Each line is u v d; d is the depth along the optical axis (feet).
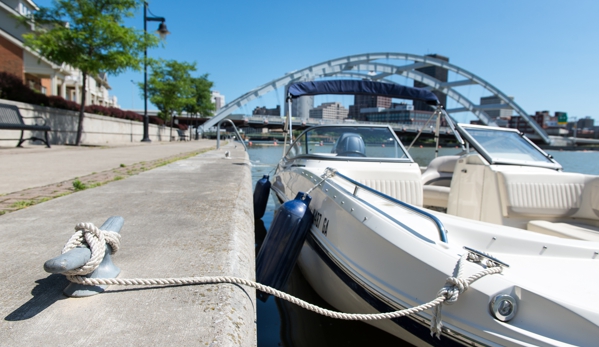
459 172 12.71
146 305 4.92
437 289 6.28
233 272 6.08
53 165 22.48
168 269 6.07
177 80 109.81
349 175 12.60
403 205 7.58
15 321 4.42
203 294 5.28
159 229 8.53
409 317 6.68
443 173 18.45
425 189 15.31
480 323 5.70
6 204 11.07
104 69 43.65
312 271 10.89
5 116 31.86
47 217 9.50
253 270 7.22
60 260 4.11
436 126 19.98
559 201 10.43
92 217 9.55
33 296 5.07
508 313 5.54
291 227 10.05
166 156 33.73
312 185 11.53
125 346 4.01
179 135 118.21
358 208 8.41
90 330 4.28
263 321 10.43
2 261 6.30
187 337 4.22
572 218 10.68
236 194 13.56
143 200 12.10
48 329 4.28
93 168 21.52
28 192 13.28
